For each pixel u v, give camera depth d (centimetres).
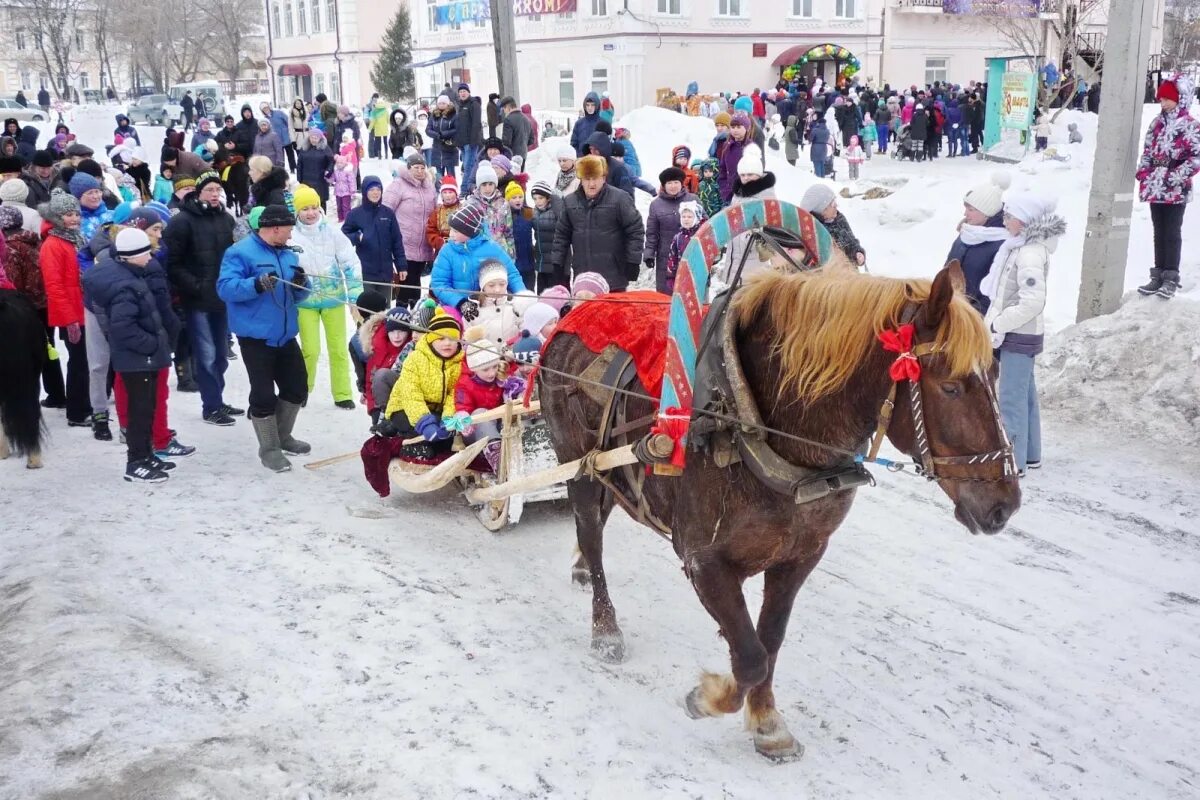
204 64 7869
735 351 380
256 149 2248
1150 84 2778
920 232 1511
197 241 859
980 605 546
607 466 444
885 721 446
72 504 694
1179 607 541
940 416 334
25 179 1246
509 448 617
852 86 3709
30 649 488
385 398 713
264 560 601
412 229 1109
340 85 5288
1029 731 439
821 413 364
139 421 737
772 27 3909
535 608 548
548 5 3897
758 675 387
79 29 6962
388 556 611
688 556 397
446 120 2119
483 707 450
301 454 805
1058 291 1188
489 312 746
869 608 543
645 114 2194
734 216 406
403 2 4853
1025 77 2523
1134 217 1325
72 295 845
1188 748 427
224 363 905
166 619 525
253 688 461
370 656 492
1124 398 816
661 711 452
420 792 393
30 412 762
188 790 383
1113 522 643
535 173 1928
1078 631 519
